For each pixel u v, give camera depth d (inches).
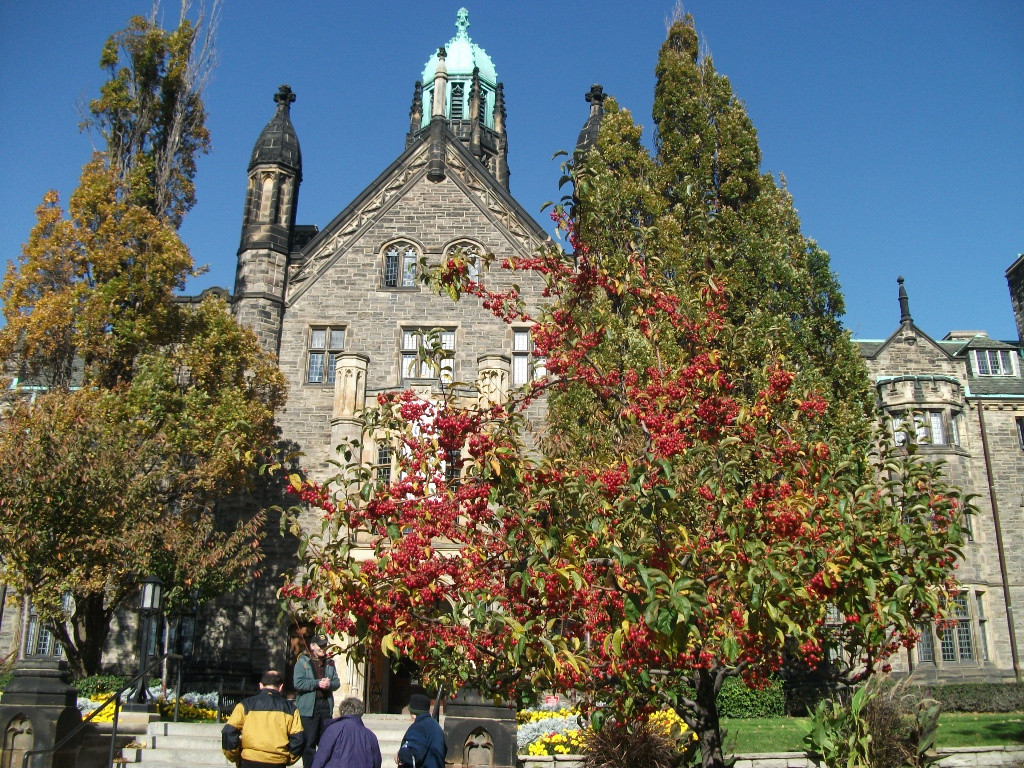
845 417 819.4
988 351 1244.5
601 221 890.1
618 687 345.7
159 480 831.7
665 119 1060.5
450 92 2091.5
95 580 748.6
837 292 914.7
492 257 406.6
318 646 516.7
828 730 474.9
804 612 335.0
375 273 1159.0
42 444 726.5
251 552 958.4
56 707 500.1
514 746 529.0
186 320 1000.9
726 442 354.3
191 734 625.0
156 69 1118.4
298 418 1093.8
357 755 375.6
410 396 370.9
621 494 336.2
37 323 919.0
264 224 1164.5
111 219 957.2
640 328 442.6
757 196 996.6
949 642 1071.6
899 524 364.2
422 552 316.5
